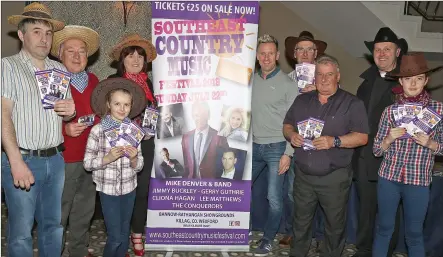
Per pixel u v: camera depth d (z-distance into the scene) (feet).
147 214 13.12
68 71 11.11
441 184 13.67
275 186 13.83
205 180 12.99
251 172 13.15
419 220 11.49
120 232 11.44
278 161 13.75
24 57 10.10
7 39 19.51
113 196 11.14
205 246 13.25
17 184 9.68
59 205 10.79
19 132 9.93
